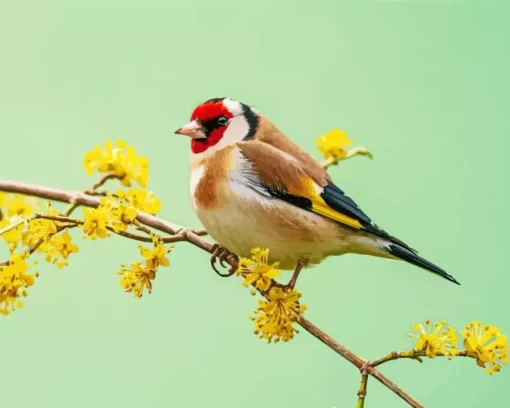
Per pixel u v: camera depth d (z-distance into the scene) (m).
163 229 3.48
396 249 3.72
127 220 3.33
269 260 3.73
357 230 3.71
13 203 3.51
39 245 3.31
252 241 3.64
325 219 3.67
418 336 3.03
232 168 3.63
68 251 3.34
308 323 3.21
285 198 3.64
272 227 3.62
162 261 3.33
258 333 3.26
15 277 3.20
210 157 3.70
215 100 3.82
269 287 3.44
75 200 3.45
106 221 3.26
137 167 3.72
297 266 3.74
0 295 3.19
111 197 3.42
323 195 3.69
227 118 3.75
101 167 3.68
